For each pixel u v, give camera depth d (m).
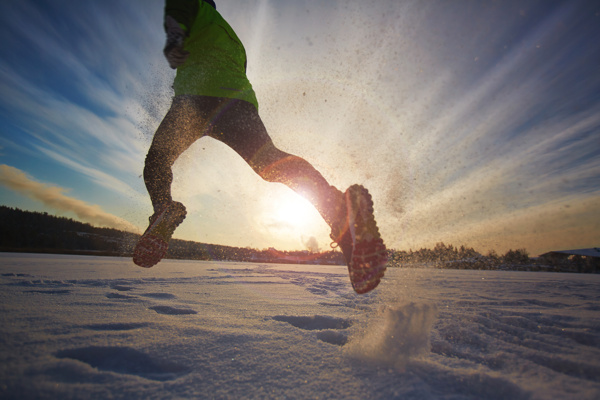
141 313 1.31
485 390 0.68
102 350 0.82
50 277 2.80
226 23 1.66
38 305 1.37
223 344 0.93
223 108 1.53
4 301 1.42
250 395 0.64
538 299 2.40
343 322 1.35
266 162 1.48
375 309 1.64
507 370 0.82
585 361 0.85
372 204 1.26
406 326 0.93
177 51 1.40
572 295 2.82
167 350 0.85
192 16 1.45
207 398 0.62
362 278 1.22
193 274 3.96
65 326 1.01
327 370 0.77
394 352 0.85
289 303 1.86
